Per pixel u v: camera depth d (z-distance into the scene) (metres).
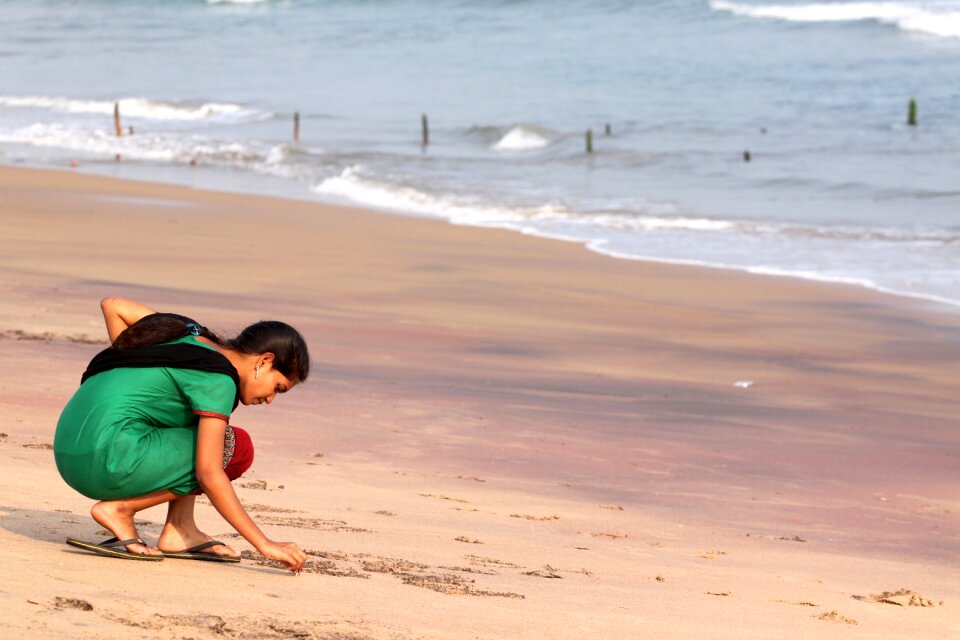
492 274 36.59
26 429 13.45
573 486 14.57
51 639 5.02
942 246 43.06
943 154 66.75
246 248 38.72
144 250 36.72
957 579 11.46
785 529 13.41
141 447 6.88
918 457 18.50
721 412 21.12
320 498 11.73
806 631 7.99
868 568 11.55
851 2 122.25
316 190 57.34
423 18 146.00
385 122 86.25
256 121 88.12
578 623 7.20
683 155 69.56
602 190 58.59
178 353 6.91
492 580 8.54
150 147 73.19
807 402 22.80
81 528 8.06
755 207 53.00
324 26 148.38
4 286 27.30
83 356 19.22
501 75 106.38
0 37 160.75
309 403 18.06
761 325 30.95
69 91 106.81
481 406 19.39
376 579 7.82
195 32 153.88
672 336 29.22
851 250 42.59
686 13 129.75
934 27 110.81
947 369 26.53
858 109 82.69
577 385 22.62
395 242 42.09
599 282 36.16
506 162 69.81
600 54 113.44
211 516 9.80
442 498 12.83
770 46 111.12
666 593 9.01
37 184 53.06
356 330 26.59
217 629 5.68
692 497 14.66
